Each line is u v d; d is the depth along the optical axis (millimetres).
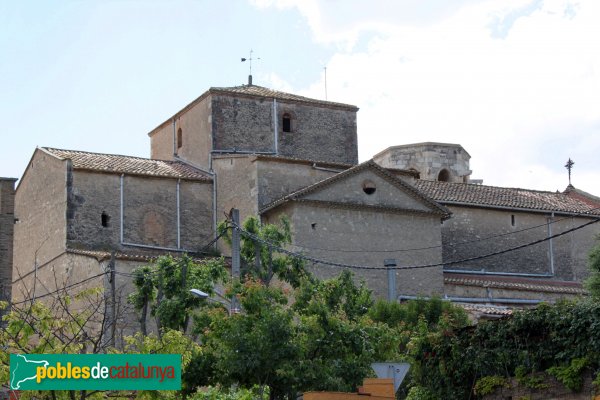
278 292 36656
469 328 30203
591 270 51875
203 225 58656
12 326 29109
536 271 63469
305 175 56906
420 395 30875
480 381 29156
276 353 34031
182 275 42781
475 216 62594
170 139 64938
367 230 54719
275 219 54656
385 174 55500
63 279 54094
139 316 48031
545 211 63969
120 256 49969
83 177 56281
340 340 36000
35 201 59031
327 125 63719
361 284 47500
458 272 60031
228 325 34625
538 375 27891
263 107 61875
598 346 26516
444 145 76375
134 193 57344
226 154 59750
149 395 28719
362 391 27359
